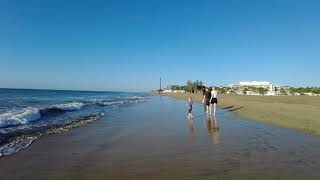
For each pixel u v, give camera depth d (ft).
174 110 120.47
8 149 40.63
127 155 37.22
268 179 27.07
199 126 66.08
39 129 60.75
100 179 27.58
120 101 217.36
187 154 37.55
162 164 32.63
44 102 173.06
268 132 55.93
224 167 31.14
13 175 28.91
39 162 33.73
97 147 42.55
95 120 80.18
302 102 169.58
